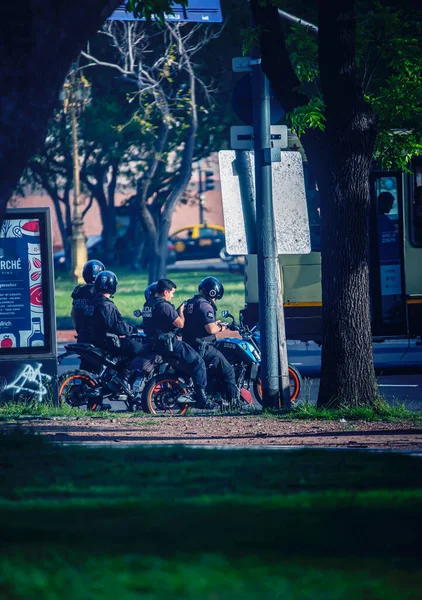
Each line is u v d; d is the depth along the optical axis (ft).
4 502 44.52
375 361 147.43
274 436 78.33
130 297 266.77
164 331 98.84
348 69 91.71
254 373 103.40
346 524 37.52
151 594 25.40
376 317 137.08
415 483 52.54
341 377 93.71
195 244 452.35
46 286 100.99
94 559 29.71
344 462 59.72
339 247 93.35
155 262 245.86
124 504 43.14
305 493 47.75
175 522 37.86
